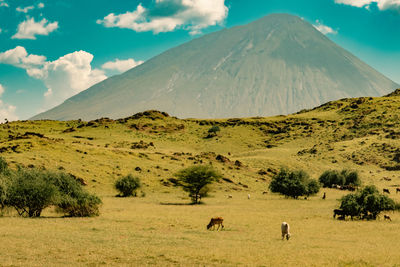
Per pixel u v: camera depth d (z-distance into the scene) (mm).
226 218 47406
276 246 27016
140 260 21156
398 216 52500
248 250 24656
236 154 197625
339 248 26750
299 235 34031
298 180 86625
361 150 175875
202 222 42688
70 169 96125
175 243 27062
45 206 43750
